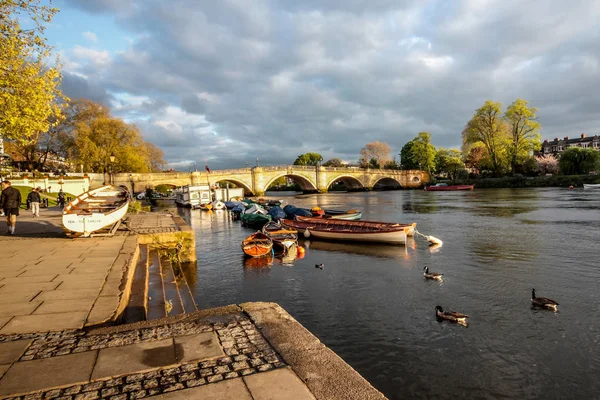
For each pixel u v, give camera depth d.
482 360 9.65
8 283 8.15
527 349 10.08
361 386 3.73
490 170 103.12
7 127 16.58
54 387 3.74
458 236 27.41
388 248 24.03
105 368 4.14
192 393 3.62
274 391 3.64
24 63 16.72
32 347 4.71
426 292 14.84
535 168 95.38
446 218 38.78
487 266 18.50
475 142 94.19
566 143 144.62
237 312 5.90
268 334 5.00
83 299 6.98
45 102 17.66
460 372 9.16
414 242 25.77
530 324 11.54
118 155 70.00
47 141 66.62
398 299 14.14
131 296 9.01
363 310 13.20
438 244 24.48
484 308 12.96
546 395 8.22
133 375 3.98
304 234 28.62
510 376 8.92
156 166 118.69
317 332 11.56
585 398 8.08
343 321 12.32
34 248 12.66
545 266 18.05
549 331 11.04
